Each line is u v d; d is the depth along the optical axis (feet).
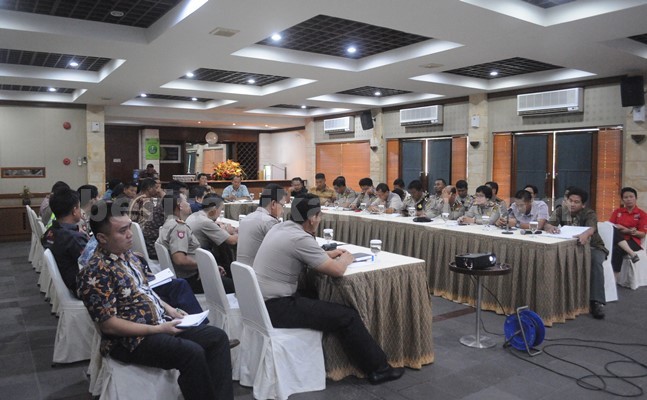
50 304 15.21
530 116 24.88
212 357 7.80
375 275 9.60
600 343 11.76
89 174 30.55
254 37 15.40
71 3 13.98
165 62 18.98
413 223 16.61
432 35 15.16
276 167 46.62
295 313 8.98
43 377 9.95
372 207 20.53
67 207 10.84
